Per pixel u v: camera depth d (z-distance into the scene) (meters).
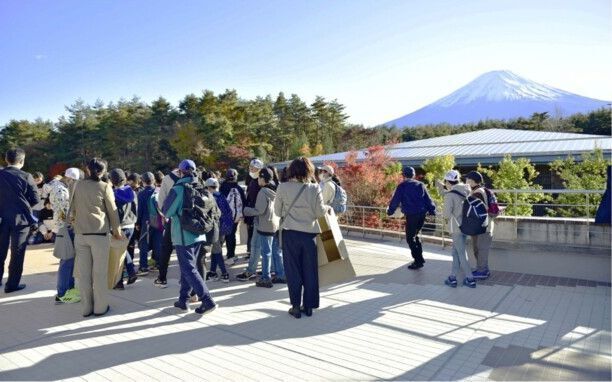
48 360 3.64
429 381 3.22
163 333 4.27
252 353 3.75
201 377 3.30
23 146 52.44
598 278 6.34
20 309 5.11
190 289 5.08
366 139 52.97
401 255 8.46
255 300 5.45
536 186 17.09
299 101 62.09
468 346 3.88
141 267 7.05
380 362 3.56
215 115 50.50
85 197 4.75
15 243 5.92
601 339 4.03
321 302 5.31
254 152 50.09
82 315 4.84
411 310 4.96
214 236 5.33
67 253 5.28
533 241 6.85
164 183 6.48
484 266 6.50
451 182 6.07
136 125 50.34
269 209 5.98
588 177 15.09
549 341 3.99
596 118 43.53
